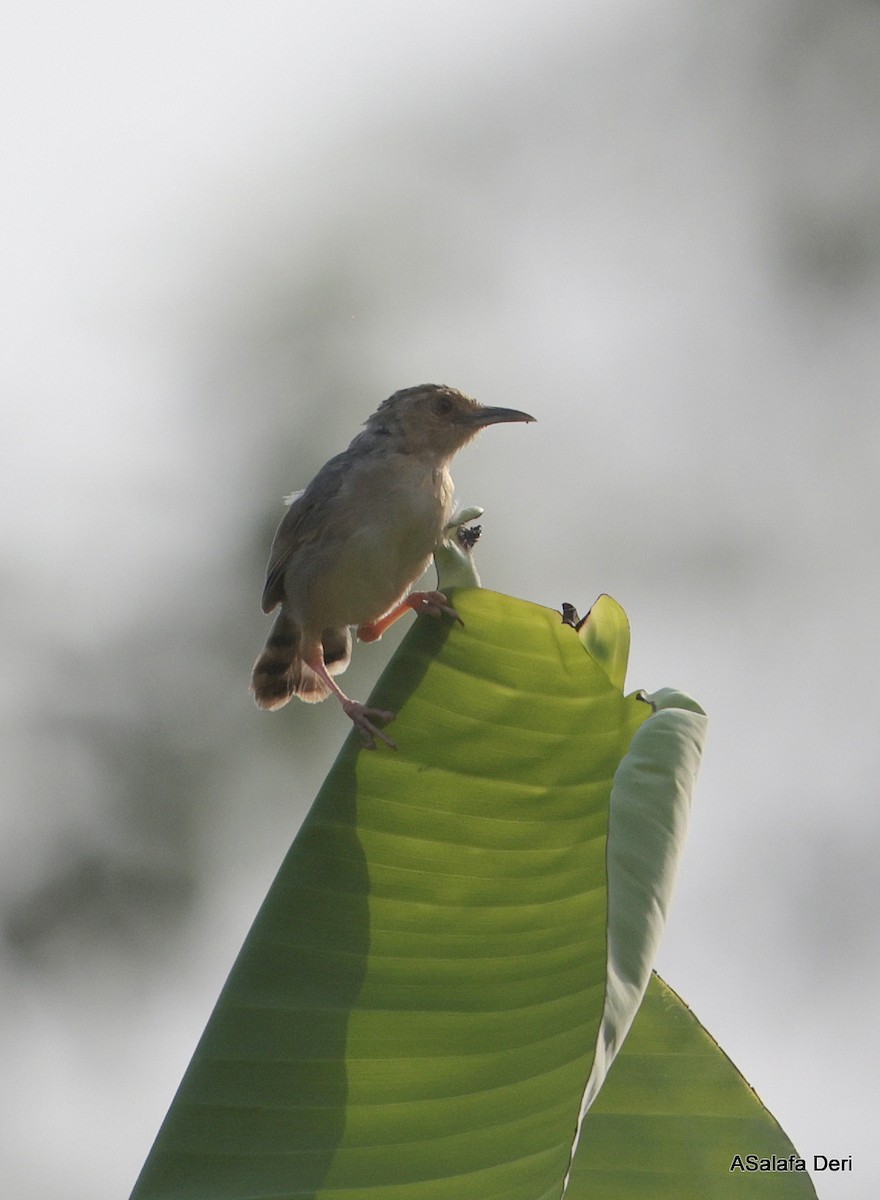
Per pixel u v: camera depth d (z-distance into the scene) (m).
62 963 19.02
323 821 7.11
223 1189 6.23
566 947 6.71
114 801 19.50
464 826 7.10
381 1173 6.27
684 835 5.91
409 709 7.37
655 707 6.78
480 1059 6.49
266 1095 6.41
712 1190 7.57
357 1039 6.56
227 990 6.65
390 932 6.82
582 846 7.05
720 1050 7.76
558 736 7.36
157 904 19.09
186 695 20.39
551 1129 6.28
